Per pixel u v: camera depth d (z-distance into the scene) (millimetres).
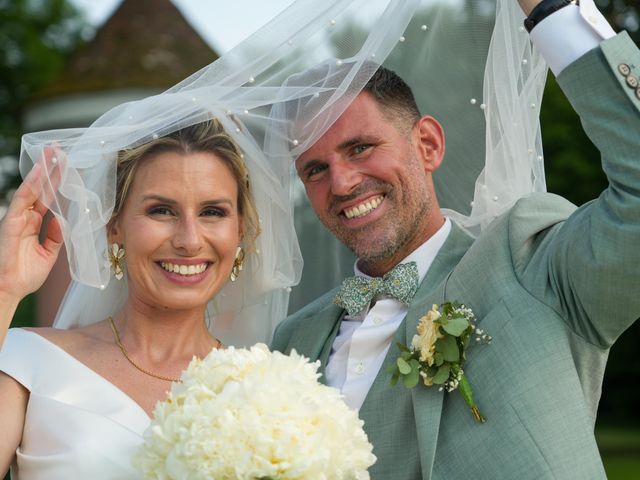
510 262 3000
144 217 3125
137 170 3139
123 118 3109
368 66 3164
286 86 3191
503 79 3266
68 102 12930
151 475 2479
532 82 3297
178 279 3129
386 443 2982
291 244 3463
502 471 2730
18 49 17422
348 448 2449
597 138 2711
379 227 3238
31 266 3068
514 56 3268
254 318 3621
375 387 3059
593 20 2766
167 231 3117
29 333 3229
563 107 12180
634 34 11641
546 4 2812
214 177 3146
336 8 3172
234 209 3215
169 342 3238
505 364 2834
